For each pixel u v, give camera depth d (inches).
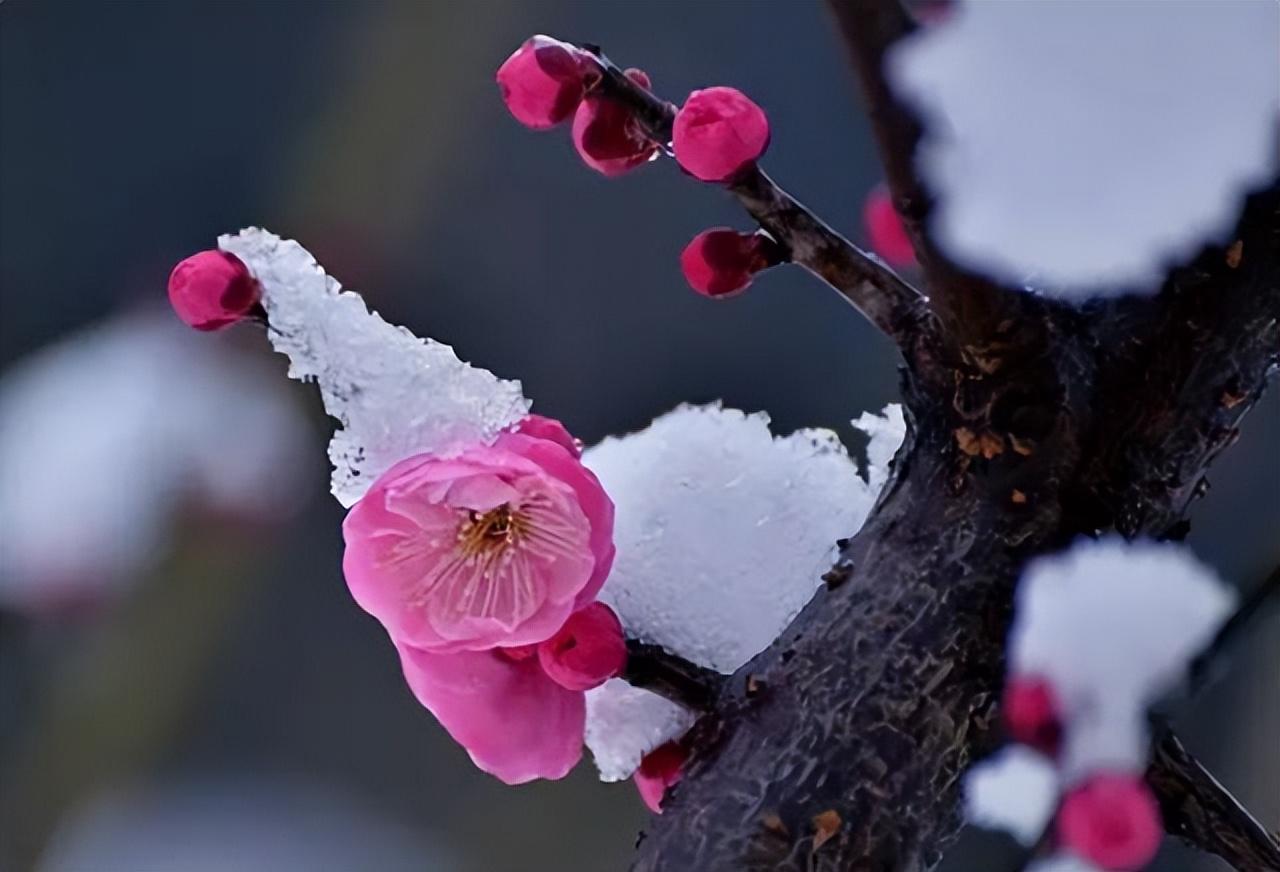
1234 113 20.7
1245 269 21.8
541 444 22.1
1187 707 22.0
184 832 56.1
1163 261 21.8
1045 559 21.8
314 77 58.7
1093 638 21.7
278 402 45.8
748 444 22.9
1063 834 21.8
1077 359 21.8
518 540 22.0
